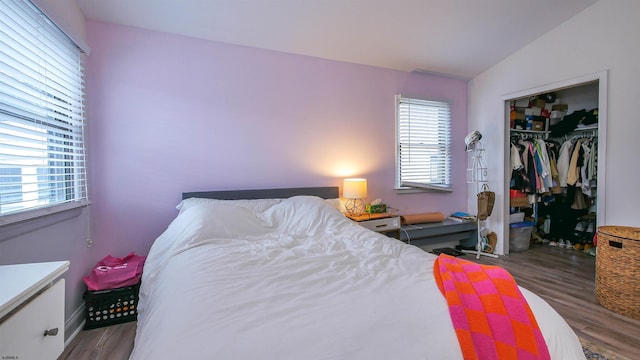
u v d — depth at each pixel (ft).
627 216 8.34
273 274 4.20
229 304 3.19
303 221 7.56
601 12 8.83
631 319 6.66
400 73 11.91
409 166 12.16
